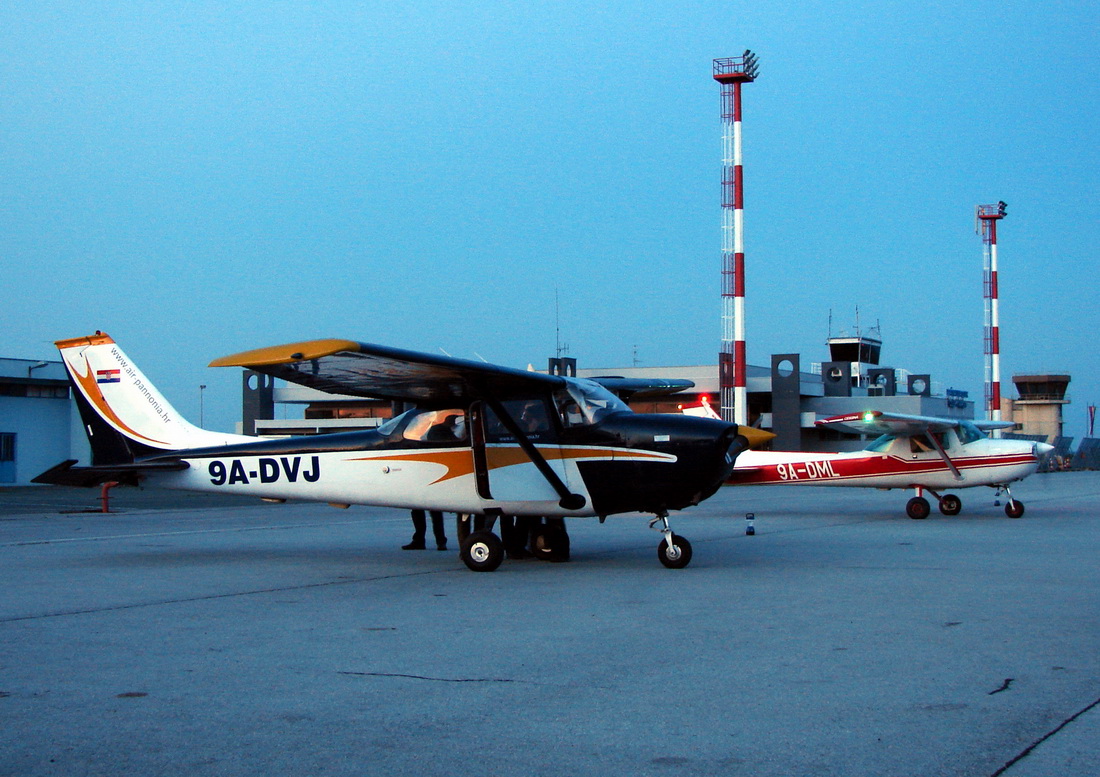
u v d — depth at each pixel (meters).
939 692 5.29
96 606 8.51
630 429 11.02
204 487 12.91
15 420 38.38
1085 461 69.06
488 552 10.85
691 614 7.86
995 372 60.25
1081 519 19.23
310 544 14.49
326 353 8.91
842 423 19.31
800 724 4.72
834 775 4.02
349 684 5.61
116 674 5.90
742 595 8.87
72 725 4.83
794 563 11.48
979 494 30.47
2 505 25.27
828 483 20.45
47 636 7.11
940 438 19.44
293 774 4.11
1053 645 6.49
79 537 15.73
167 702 5.25
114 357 13.48
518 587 9.59
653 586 9.55
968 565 11.16
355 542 14.81
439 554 13.01
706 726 4.71
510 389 11.35
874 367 62.59
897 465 19.83
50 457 39.56
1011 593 8.86
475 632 7.17
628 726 4.73
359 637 7.02
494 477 11.38
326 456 12.25
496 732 4.66
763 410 57.44
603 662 6.12
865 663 6.00
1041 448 19.36
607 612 8.01
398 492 11.90
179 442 13.22
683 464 10.76
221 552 13.30
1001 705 5.01
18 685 5.64
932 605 8.19
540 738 4.55
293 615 7.99
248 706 5.15
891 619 7.51
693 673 5.80
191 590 9.49
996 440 19.62
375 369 10.14
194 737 4.62
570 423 11.23
